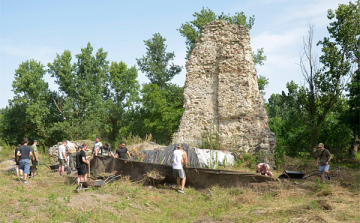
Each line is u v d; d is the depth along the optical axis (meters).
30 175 14.38
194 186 11.70
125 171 12.67
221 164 15.94
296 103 29.56
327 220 7.16
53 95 43.75
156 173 12.01
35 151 14.32
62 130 38.59
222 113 18.23
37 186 11.71
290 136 24.48
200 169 11.52
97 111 41.47
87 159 12.07
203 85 19.11
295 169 16.14
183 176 11.38
